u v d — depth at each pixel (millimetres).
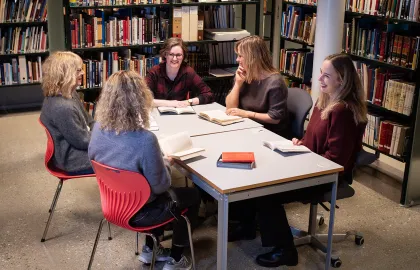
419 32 4250
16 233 3584
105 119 2580
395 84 4219
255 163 2900
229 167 2824
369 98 4535
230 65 6238
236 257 3318
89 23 5418
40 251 3375
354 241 3539
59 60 3250
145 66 5762
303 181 2775
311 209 3395
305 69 5375
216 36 5727
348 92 3025
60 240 3510
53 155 3334
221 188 2551
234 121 3674
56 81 3246
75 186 4336
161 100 4125
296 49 5789
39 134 5570
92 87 5633
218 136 3381
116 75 2578
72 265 3229
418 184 4055
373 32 4434
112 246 3449
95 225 3713
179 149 2949
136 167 2584
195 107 4129
